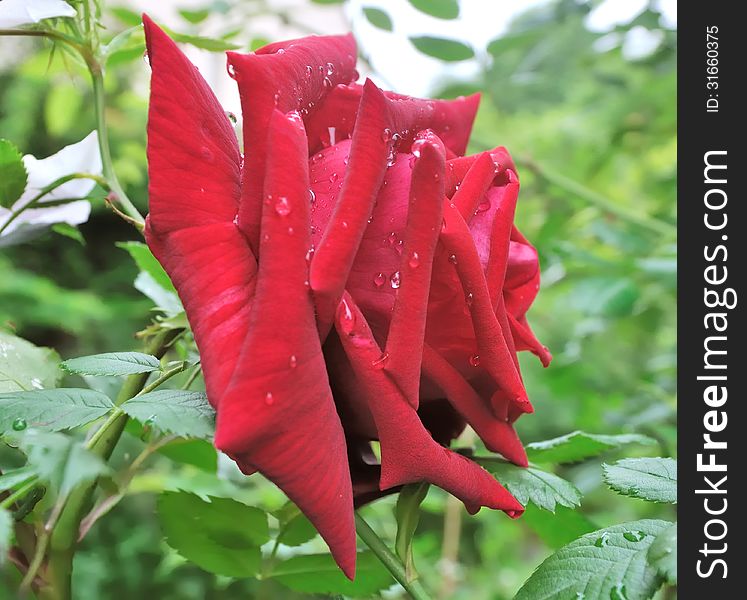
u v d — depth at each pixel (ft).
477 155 0.90
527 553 3.81
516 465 0.98
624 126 2.53
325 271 0.75
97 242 5.43
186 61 0.80
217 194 0.79
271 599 1.22
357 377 0.81
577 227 2.32
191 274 0.77
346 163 0.84
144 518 3.82
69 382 1.33
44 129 4.91
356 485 0.92
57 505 0.92
